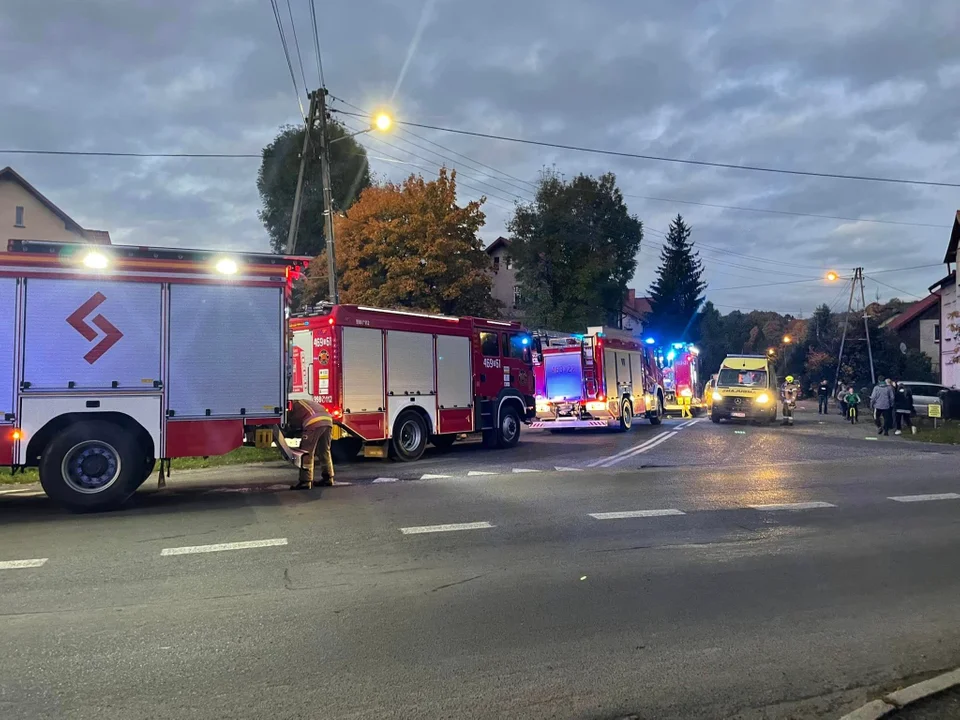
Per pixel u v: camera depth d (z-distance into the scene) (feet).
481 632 16.42
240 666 14.53
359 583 19.83
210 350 32.27
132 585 19.54
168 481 38.40
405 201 98.32
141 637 15.97
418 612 17.65
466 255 100.32
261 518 28.07
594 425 68.74
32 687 13.57
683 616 17.58
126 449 30.01
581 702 13.23
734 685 13.99
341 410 43.68
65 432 29.48
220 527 26.50
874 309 215.72
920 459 47.91
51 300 29.86
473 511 29.45
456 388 51.65
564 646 15.69
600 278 139.44
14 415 29.17
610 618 17.39
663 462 45.98
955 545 24.41
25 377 29.37
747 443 59.31
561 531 25.98
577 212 140.36
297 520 27.71
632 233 147.23
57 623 16.76
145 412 31.01
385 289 96.02
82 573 20.63
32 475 40.65
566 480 37.91
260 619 17.10
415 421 48.16
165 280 31.60
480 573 20.81
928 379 161.38
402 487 35.60
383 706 12.96
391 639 15.97
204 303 32.27
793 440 62.18
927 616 17.78
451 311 100.17
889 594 19.36
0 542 24.34
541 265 139.23
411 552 23.02
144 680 13.89
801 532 26.12
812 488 35.53
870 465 44.55
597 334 68.85
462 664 14.73
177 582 19.83
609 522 27.48
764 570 21.40
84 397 30.12
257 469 43.75
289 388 33.99
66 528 26.53
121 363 30.73
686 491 34.45
